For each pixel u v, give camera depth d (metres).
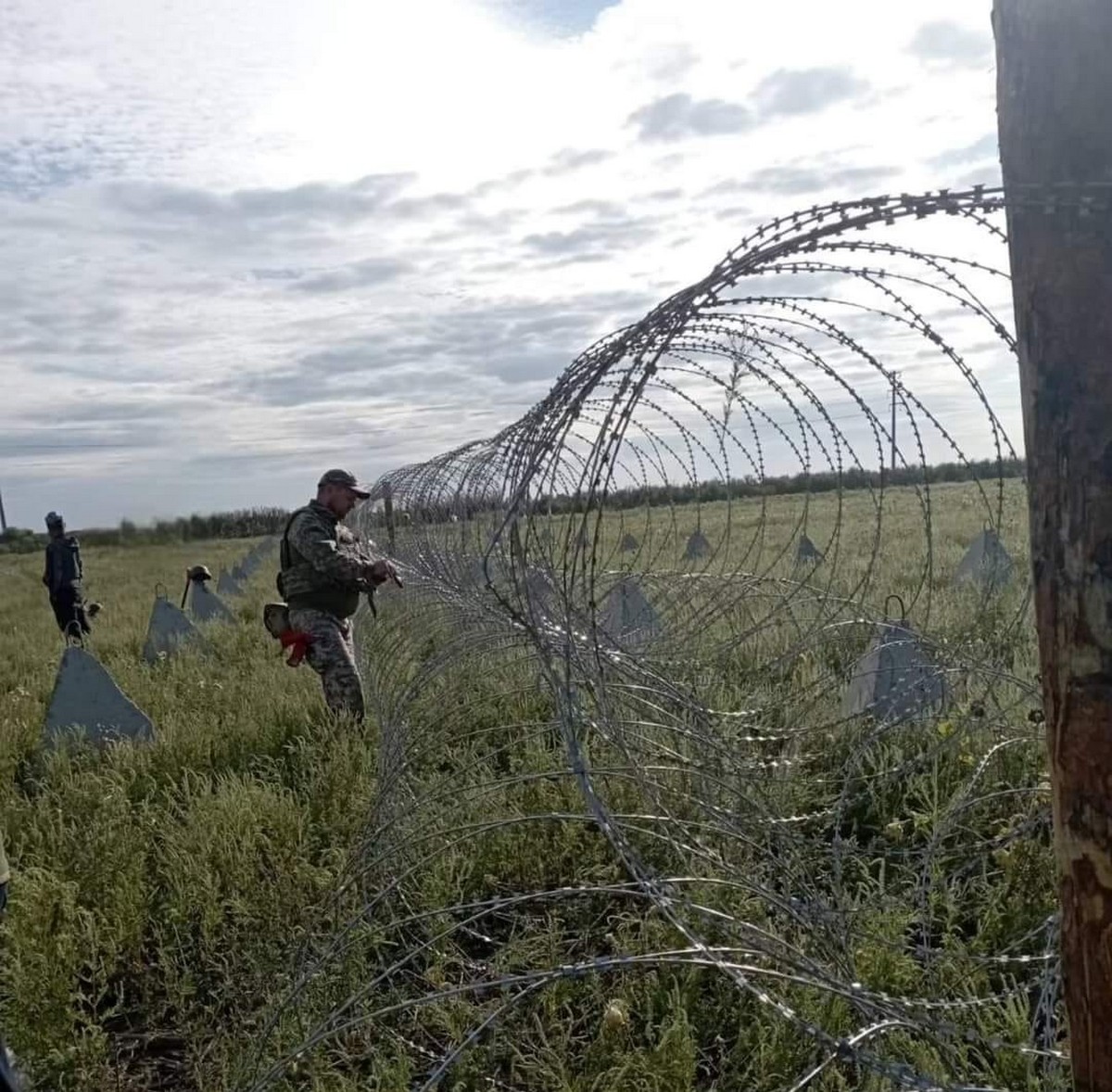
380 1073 3.27
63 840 5.29
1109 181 1.56
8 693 10.48
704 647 6.59
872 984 3.37
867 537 18.58
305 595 7.72
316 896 4.42
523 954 3.91
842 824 5.02
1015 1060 2.95
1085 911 1.68
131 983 4.26
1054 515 1.65
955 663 5.18
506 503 3.28
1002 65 1.68
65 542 14.85
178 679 10.10
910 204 1.85
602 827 2.50
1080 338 1.59
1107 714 1.61
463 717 5.86
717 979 3.64
